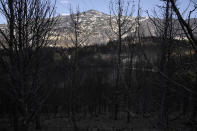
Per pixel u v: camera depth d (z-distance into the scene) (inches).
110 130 480.1
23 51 130.7
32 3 143.0
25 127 108.7
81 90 882.1
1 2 133.5
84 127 537.0
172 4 64.7
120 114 684.1
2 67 107.9
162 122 83.0
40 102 118.8
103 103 1083.3
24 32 136.9
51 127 520.1
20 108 109.2
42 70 125.3
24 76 115.0
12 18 132.7
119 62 471.5
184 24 63.1
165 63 101.8
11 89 103.6
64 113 753.0
